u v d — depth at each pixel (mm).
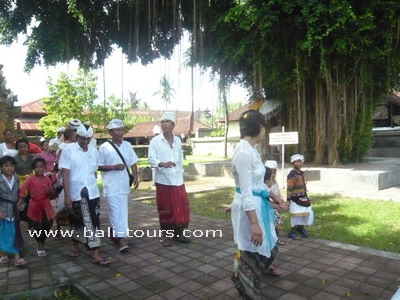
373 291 3332
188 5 12633
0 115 10672
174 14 11797
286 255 4414
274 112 13242
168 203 5004
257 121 2920
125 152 5125
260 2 9570
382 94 12664
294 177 5172
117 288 3570
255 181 2953
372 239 5027
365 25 9211
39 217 4621
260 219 2902
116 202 4844
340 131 11555
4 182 4270
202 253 4637
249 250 2904
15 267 4234
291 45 10938
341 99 11523
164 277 3842
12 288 3604
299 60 10617
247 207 2719
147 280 3770
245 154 2803
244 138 2965
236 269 3154
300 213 5102
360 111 12117
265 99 13883
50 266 4246
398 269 3863
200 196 9484
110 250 4891
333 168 10633
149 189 11227
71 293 3643
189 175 14297
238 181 2924
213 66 13094
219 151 31000
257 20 9695
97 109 25516
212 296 3350
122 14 13172
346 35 9500
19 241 4336
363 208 7102
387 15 9555
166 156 5074
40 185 4648
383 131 18922
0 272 4070
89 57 13719
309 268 3955
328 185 10070
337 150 11812
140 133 39625
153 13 12969
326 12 8984
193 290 3492
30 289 3562
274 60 11078
